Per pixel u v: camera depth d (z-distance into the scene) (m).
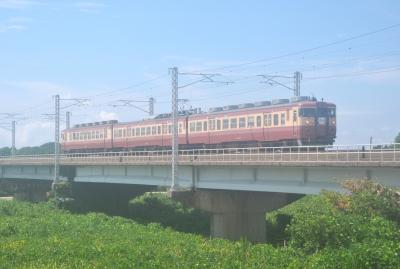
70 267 27.47
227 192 55.66
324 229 27.88
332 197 32.72
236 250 30.95
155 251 31.42
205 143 67.06
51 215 62.28
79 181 80.56
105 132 87.69
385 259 22.67
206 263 27.08
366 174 37.78
